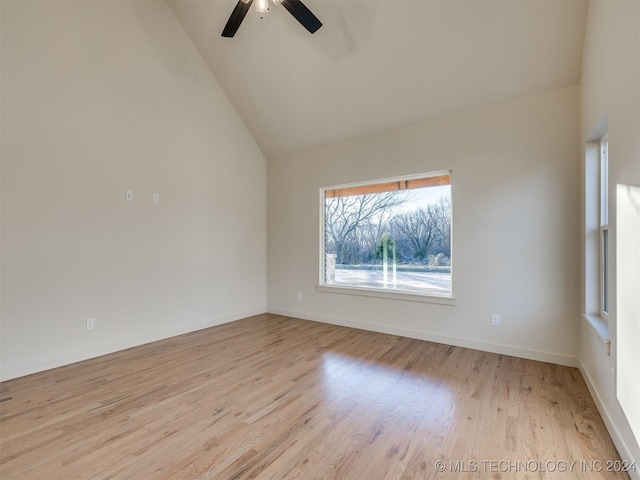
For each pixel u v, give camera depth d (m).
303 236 4.71
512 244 3.11
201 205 4.18
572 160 2.83
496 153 3.18
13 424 1.98
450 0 2.66
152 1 3.66
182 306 3.96
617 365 1.73
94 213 3.18
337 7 3.04
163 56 3.77
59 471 1.58
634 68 1.49
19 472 1.57
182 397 2.33
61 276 2.96
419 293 3.70
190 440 1.83
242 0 2.34
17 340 2.70
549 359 2.95
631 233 1.54
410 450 1.74
